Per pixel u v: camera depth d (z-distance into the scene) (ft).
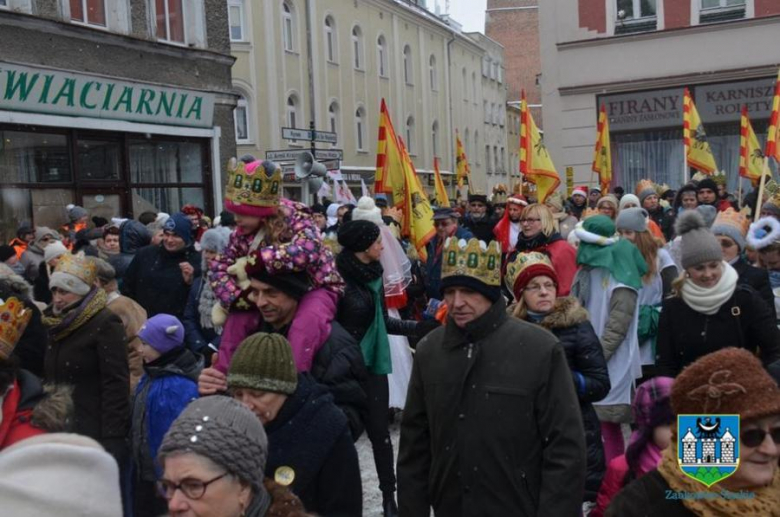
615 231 20.07
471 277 10.69
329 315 12.44
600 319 18.17
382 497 18.65
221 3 55.88
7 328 8.20
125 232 29.43
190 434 6.98
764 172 29.40
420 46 129.29
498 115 173.17
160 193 51.60
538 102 191.93
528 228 21.74
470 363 10.64
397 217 30.45
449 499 10.80
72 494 5.81
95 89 45.83
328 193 58.29
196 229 33.47
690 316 14.92
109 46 47.42
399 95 120.98
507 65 193.57
